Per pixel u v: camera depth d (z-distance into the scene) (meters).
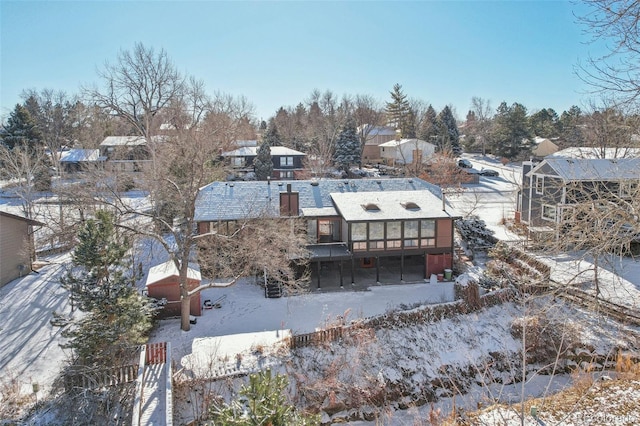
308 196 31.19
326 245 29.03
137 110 46.62
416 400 17.39
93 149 41.38
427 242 28.25
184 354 18.97
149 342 20.41
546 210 32.50
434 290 26.39
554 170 31.08
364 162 76.31
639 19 7.64
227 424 7.90
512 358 19.14
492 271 26.12
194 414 14.77
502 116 78.62
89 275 16.98
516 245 27.72
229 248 25.38
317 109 92.31
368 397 17.00
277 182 32.56
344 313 22.64
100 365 15.81
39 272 28.66
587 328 18.69
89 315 17.00
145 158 42.88
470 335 20.58
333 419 16.36
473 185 56.59
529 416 10.77
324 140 61.12
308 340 19.05
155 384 15.60
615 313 18.97
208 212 28.08
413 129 78.56
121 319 16.19
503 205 44.75
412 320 20.98
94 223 17.05
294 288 25.36
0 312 22.80
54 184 43.66
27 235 28.61
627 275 24.38
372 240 27.53
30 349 19.14
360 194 30.77
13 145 52.50
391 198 30.14
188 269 24.94
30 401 15.27
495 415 11.34
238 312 23.67
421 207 28.83
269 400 8.05
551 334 18.83
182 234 26.84
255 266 24.41
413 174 53.19
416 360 19.11
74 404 14.32
